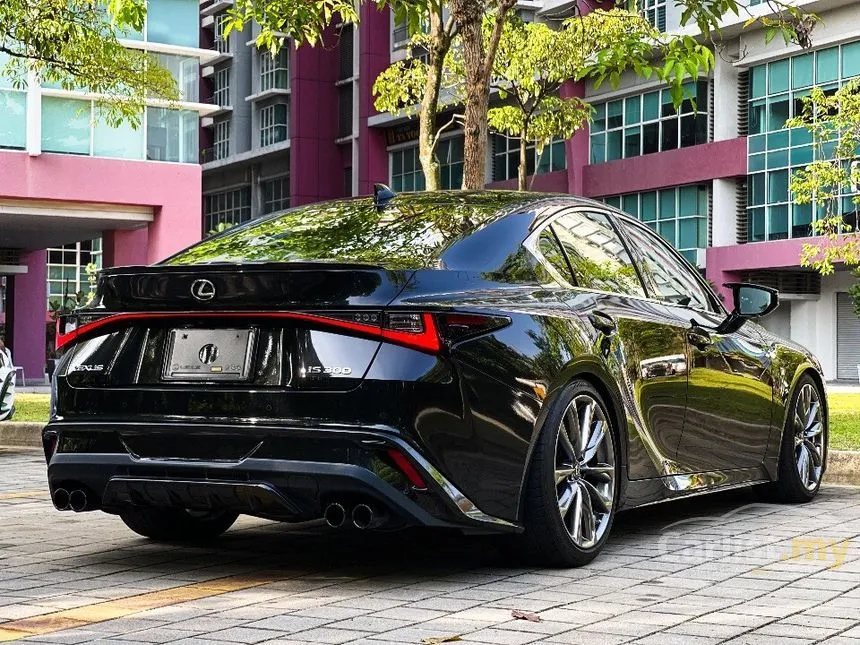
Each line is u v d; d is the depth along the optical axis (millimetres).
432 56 11500
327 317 4125
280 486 4086
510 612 3770
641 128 40812
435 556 4832
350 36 55156
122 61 17984
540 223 4883
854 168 21203
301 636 3445
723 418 5691
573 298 4766
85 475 4375
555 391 4438
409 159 50406
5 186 27375
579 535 4574
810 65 35781
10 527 5672
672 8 38156
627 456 4891
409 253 4434
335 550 4996
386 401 4031
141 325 4402
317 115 55562
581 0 41250
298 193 55094
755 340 6168
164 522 5125
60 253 64875
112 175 28578
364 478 3992
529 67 24578
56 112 28000
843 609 3826
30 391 27203
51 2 14961
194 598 4000
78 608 3836
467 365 4141
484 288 4387
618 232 5445
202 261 4648
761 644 3355
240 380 4195
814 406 6684
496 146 46344
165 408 4277
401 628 3545
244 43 60938
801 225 35844
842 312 39688
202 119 63625
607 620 3654
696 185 39094
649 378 5055
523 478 4340
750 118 37562
